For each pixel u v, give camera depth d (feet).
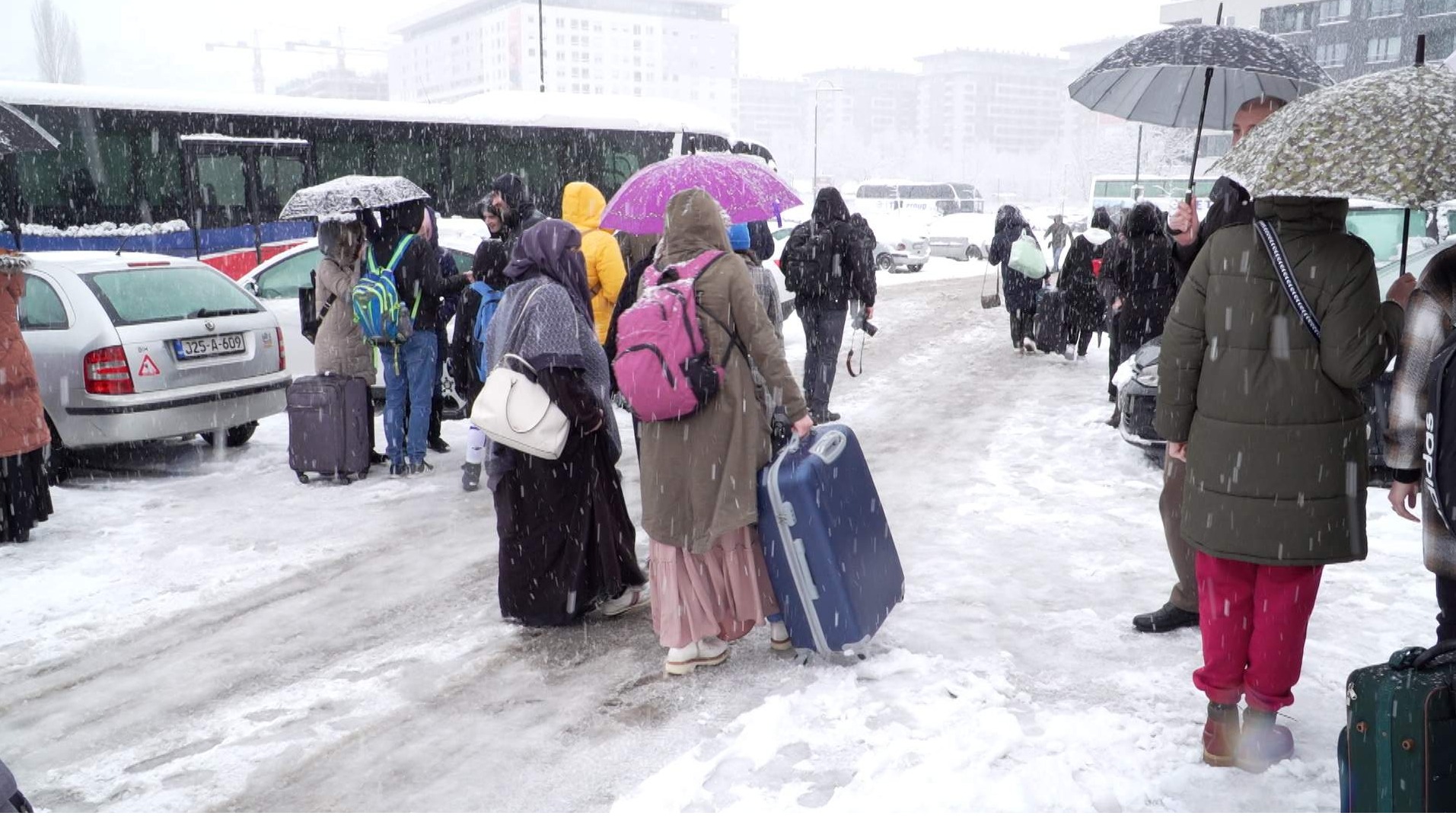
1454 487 9.53
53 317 26.08
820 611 13.75
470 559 20.15
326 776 12.30
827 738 12.35
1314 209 10.45
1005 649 14.82
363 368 26.37
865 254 30.19
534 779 12.03
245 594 18.52
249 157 50.03
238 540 21.52
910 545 19.76
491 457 16.01
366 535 21.72
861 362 40.19
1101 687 13.58
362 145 53.16
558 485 15.84
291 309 36.55
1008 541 19.85
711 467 13.50
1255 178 10.14
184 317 27.12
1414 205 9.36
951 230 120.37
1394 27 208.54
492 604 17.78
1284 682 11.21
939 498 23.08
